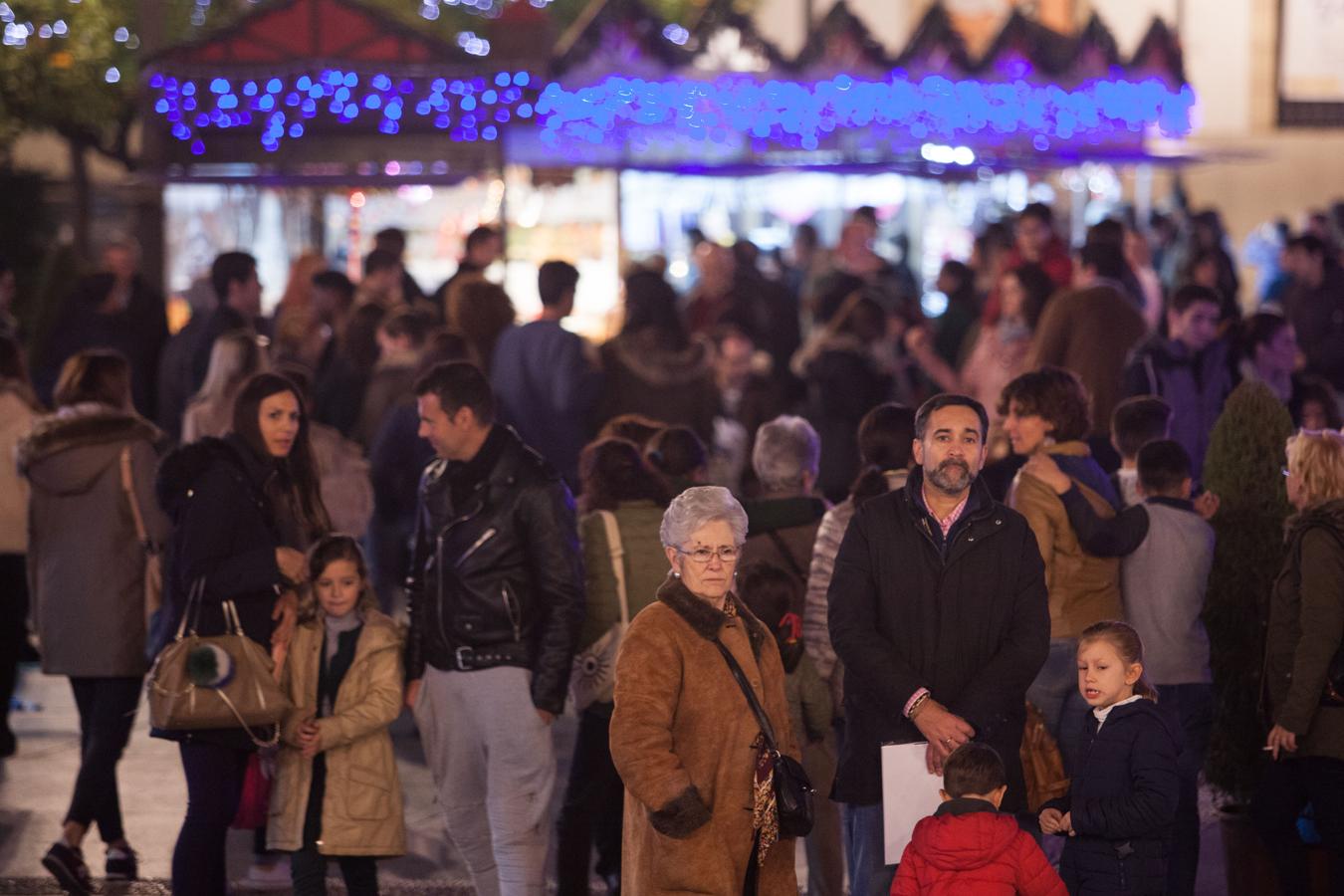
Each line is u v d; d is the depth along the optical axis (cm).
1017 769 761
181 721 839
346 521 1289
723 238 2959
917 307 2158
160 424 1584
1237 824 1065
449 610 859
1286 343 1364
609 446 920
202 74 1947
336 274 1752
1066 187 3095
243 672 848
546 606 855
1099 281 1433
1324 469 855
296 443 915
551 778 862
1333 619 821
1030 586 757
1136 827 743
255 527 876
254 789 899
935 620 755
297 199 2672
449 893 984
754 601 856
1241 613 1017
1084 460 910
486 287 1488
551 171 2220
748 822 702
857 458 1590
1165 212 2969
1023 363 1603
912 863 693
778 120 2103
